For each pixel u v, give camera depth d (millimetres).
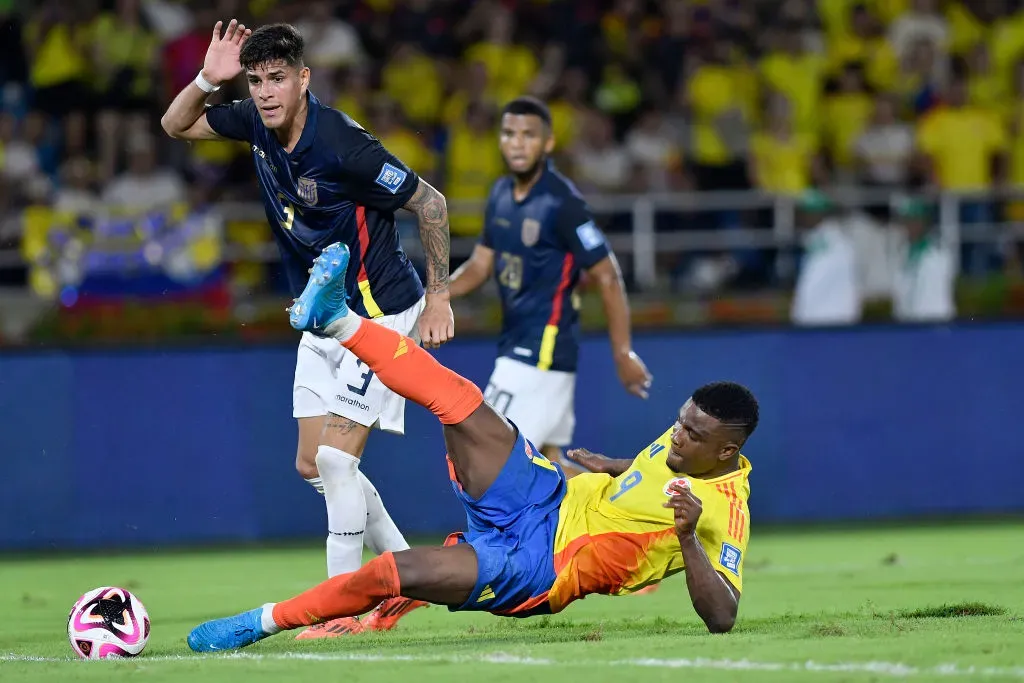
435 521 42031
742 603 23812
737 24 54000
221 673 15203
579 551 17797
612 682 13898
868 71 54438
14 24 51969
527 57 52531
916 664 14672
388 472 41938
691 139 51594
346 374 20969
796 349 43625
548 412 28484
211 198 48219
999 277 46125
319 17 52562
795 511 43562
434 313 21266
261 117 20234
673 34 53812
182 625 23016
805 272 45562
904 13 55656
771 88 52625
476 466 17766
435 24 53719
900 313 46062
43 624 23453
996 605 22078
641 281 46094
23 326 43469
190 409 41625
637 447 42469
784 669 14453
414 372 17516
